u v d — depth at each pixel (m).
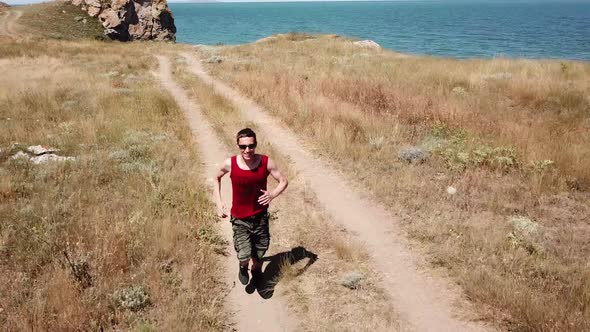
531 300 4.73
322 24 152.75
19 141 10.85
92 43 40.78
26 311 4.55
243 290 5.43
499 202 7.43
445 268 5.72
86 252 5.79
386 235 6.62
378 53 31.12
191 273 5.48
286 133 12.12
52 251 5.84
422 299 5.15
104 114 13.38
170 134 11.81
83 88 17.58
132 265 5.61
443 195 7.81
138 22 57.97
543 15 191.38
